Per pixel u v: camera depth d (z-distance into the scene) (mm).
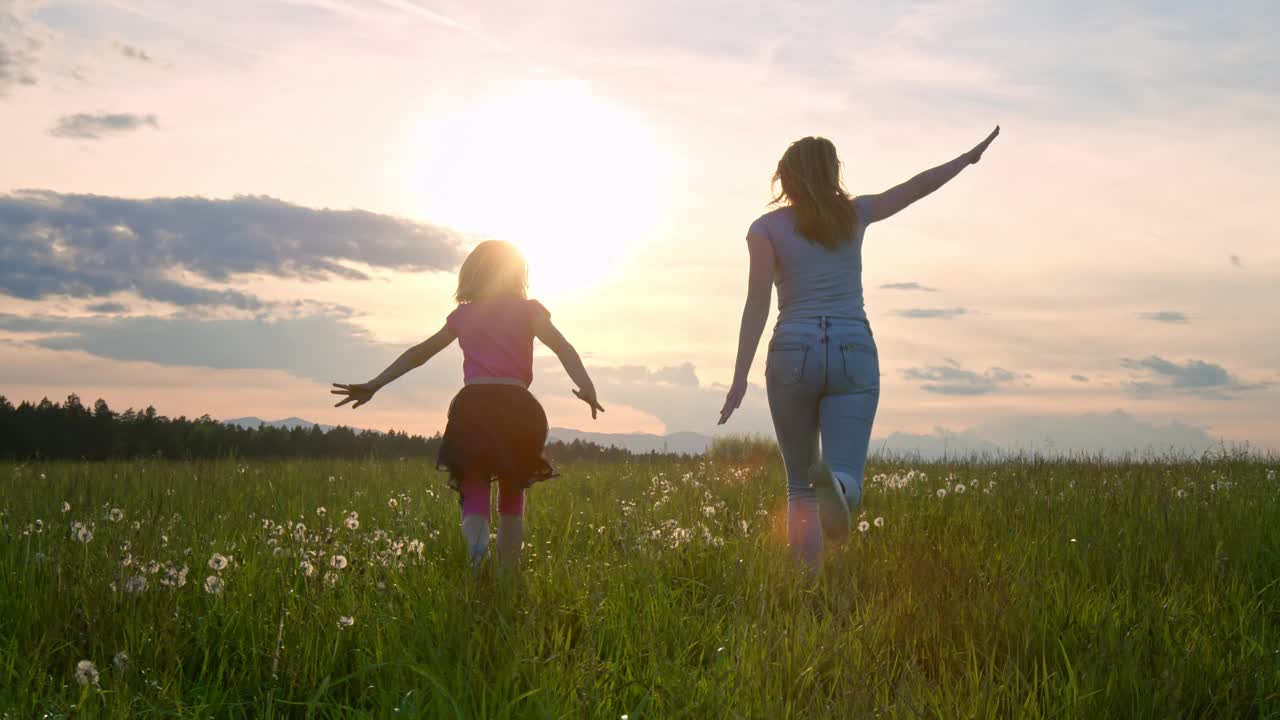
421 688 3049
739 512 7441
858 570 4891
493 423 5184
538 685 3045
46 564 4336
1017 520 6496
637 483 10719
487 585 4246
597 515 7172
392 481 10695
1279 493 7941
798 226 5129
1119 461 11883
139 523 4879
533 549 5609
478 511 5145
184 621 3684
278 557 4848
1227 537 5805
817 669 3363
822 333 5094
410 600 4062
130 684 3033
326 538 5605
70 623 3615
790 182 5164
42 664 3215
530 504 7953
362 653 3408
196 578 4414
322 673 3301
